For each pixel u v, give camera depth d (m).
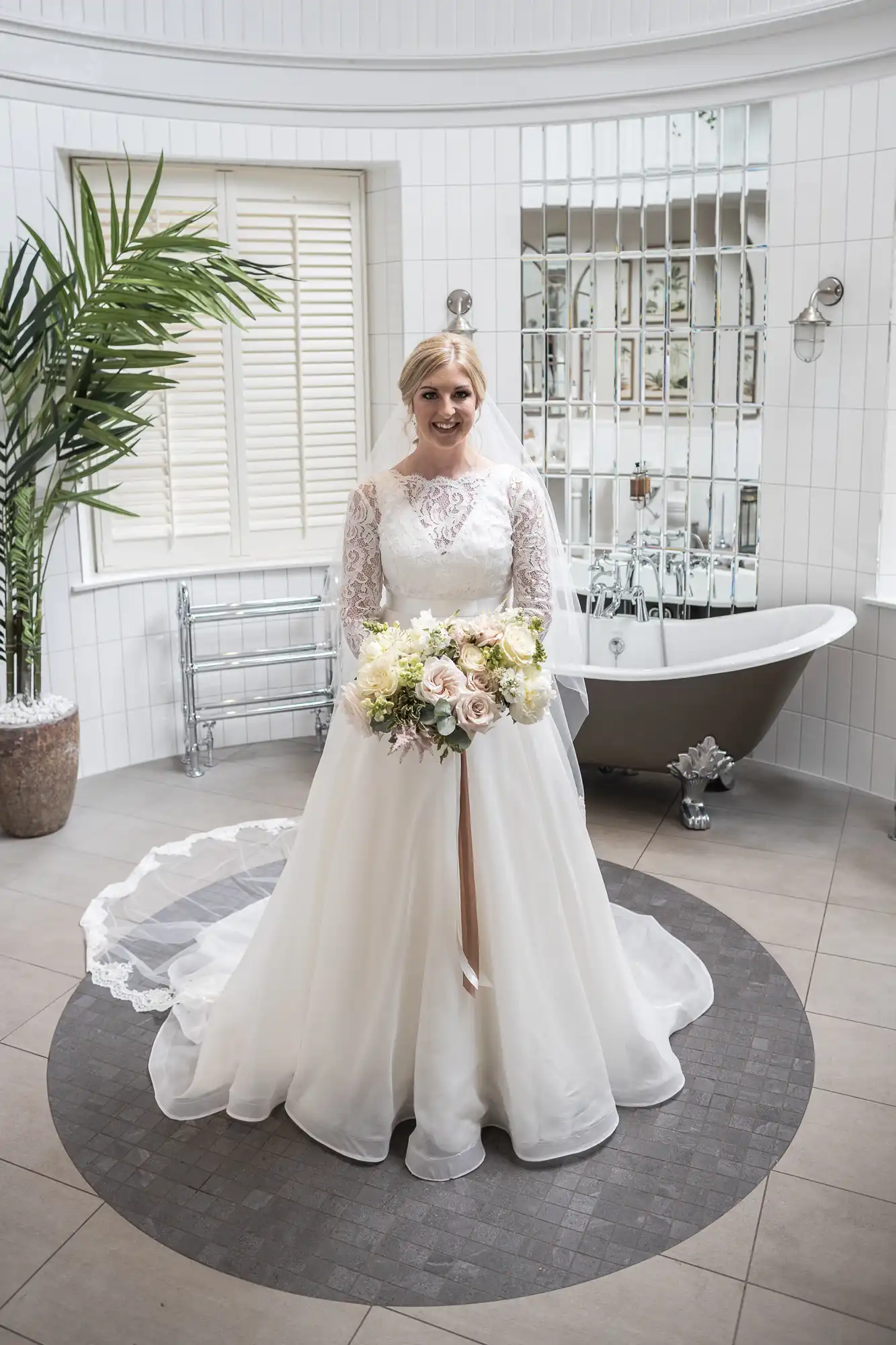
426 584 2.26
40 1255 2.00
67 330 3.56
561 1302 1.90
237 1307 1.89
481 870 2.22
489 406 2.43
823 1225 2.06
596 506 4.63
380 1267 1.97
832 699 4.16
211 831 3.79
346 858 2.25
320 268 4.55
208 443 4.52
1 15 3.69
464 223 4.43
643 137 4.23
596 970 2.42
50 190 3.94
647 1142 2.29
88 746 4.36
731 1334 1.82
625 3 4.05
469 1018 2.25
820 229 3.94
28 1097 2.45
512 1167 2.23
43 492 4.03
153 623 4.46
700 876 3.45
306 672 4.77
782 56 3.87
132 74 3.99
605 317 4.43
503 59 4.21
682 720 3.71
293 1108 2.35
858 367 3.92
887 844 3.66
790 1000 2.78
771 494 4.24
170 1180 2.19
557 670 2.57
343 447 4.74
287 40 4.15
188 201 4.32
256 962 2.45
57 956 3.02
